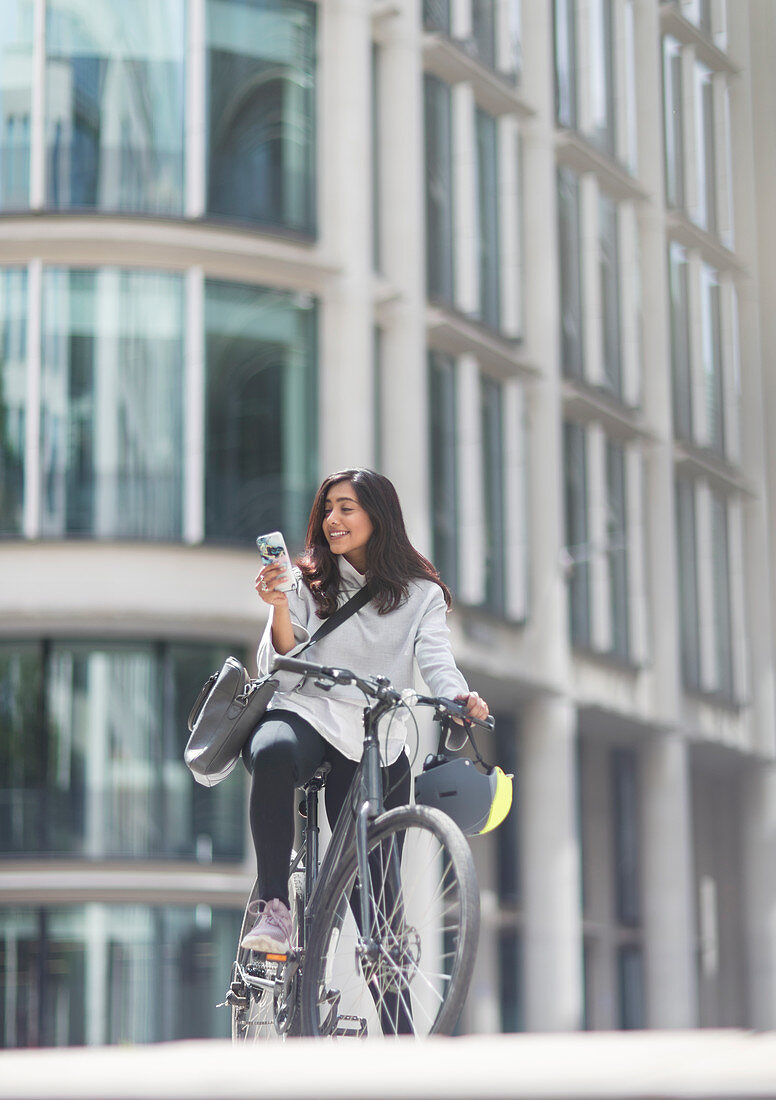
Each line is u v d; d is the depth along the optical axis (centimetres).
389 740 401
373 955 361
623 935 2959
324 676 380
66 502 2130
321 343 2262
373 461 2305
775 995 3234
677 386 3158
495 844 2653
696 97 3178
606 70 3042
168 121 2200
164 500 2145
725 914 3325
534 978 2609
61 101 2183
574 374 2836
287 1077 118
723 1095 112
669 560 3052
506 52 2734
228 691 391
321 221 2295
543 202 2773
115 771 2105
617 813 2997
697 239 3194
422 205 2459
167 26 2216
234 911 2102
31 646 2125
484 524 2553
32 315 2152
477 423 2512
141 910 2072
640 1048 122
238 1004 418
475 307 2542
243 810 2123
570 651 2728
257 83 2256
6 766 2103
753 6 3059
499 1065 119
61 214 2155
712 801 3356
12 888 2064
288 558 399
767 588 3256
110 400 2152
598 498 2861
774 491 3300
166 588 2116
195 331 2167
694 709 3114
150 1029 2050
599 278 2941
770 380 3166
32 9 2195
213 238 2186
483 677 2525
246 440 2188
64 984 2052
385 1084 115
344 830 386
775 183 2231
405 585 406
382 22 2447
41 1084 119
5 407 2148
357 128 2328
